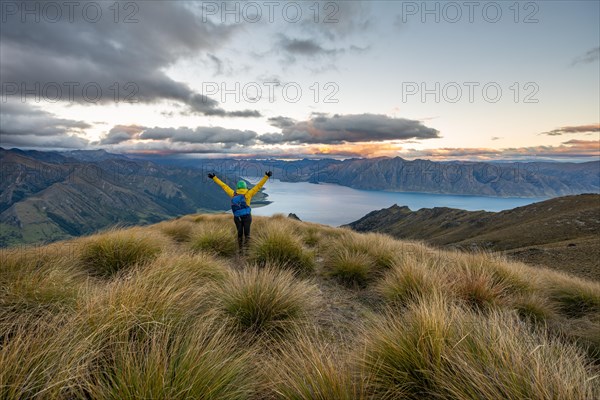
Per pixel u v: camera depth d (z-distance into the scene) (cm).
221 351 277
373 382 268
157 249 700
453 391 227
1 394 197
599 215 8331
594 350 426
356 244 909
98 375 234
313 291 590
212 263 617
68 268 479
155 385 214
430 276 593
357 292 638
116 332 280
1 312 308
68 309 332
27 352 234
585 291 727
